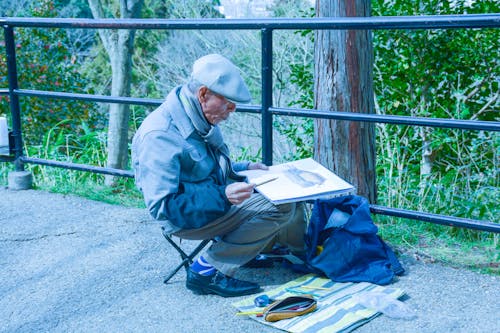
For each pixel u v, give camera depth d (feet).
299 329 8.57
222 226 9.74
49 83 33.58
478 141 19.13
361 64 12.62
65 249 12.04
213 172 9.79
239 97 9.00
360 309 9.14
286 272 10.79
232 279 9.93
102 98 14.25
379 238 10.80
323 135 12.91
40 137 33.01
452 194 16.69
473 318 9.02
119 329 9.00
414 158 21.99
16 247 12.18
